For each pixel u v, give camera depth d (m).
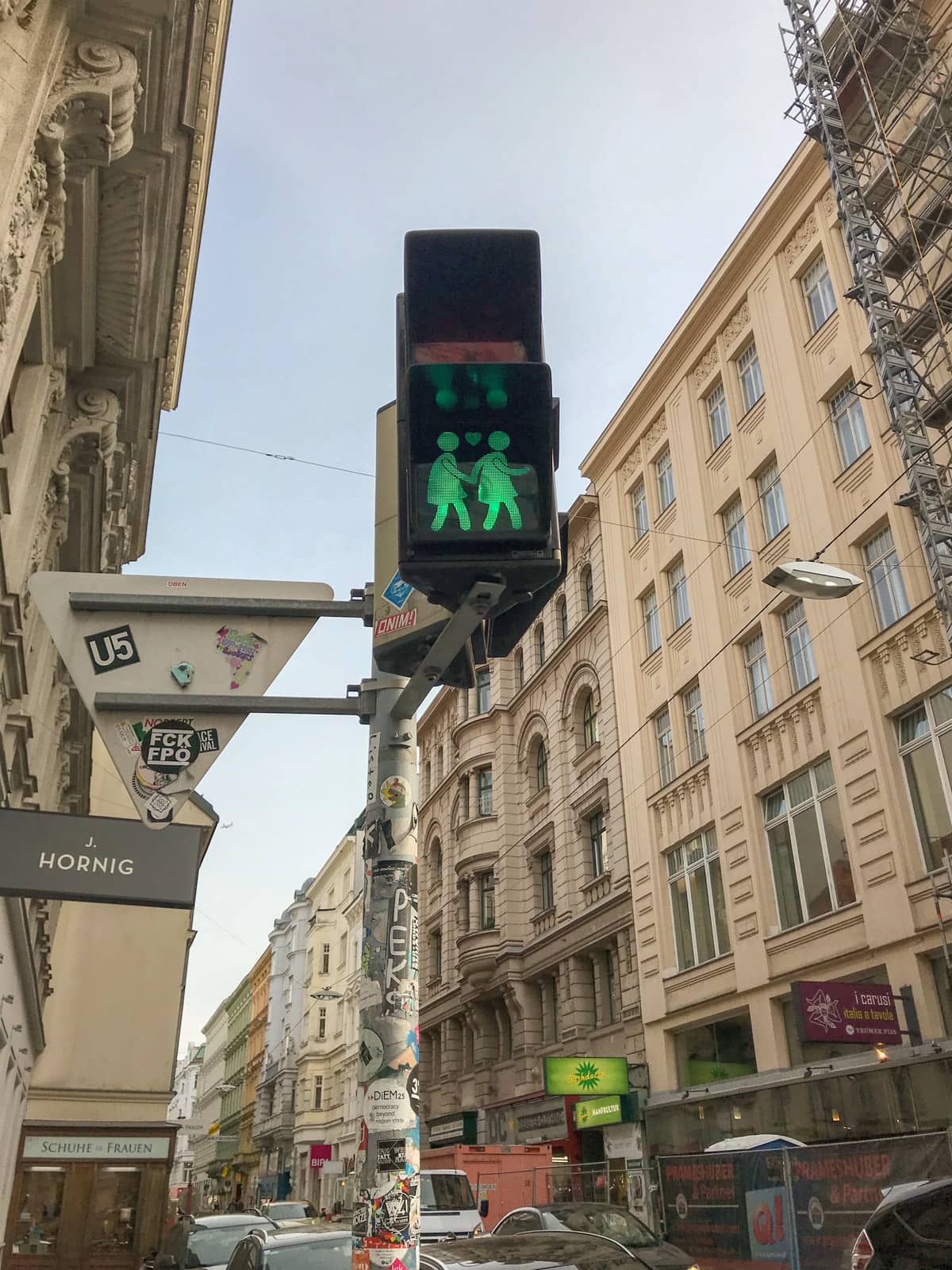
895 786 16.70
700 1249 13.39
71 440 10.01
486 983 30.47
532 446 2.92
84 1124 22.64
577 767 28.16
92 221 8.58
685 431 24.80
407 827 4.15
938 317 15.66
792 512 20.25
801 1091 17.16
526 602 3.40
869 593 18.08
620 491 27.80
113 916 25.09
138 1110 23.30
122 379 10.61
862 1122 15.77
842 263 20.09
